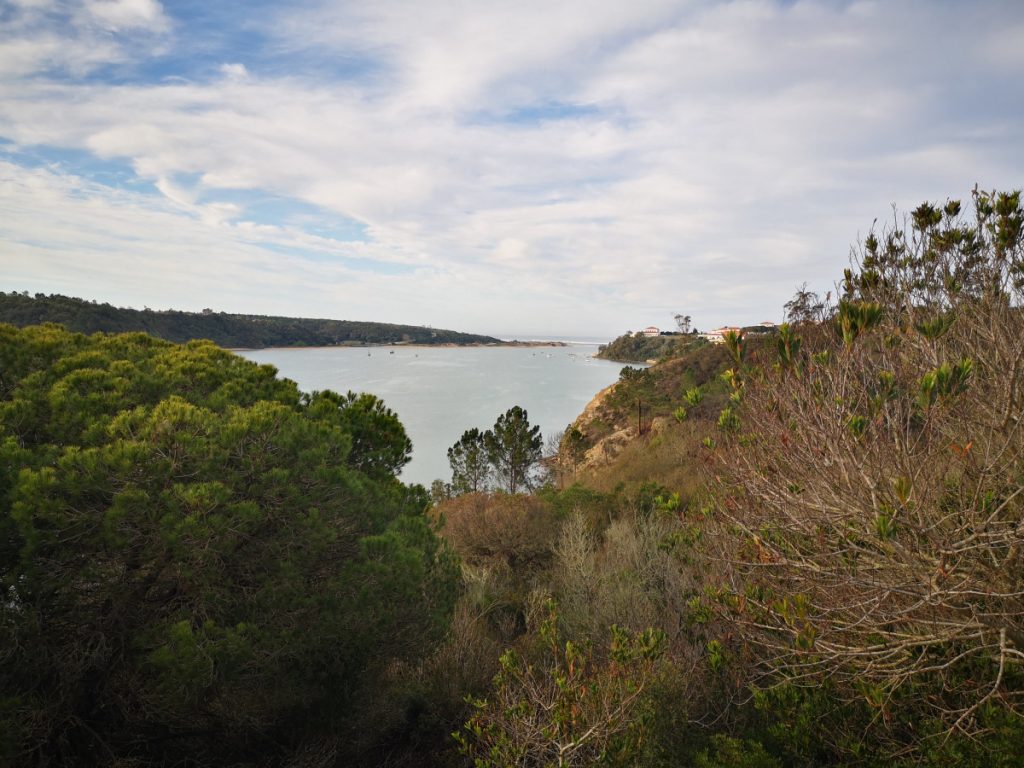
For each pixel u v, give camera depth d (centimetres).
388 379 10744
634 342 19225
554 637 504
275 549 563
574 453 3938
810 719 372
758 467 353
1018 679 328
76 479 478
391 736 684
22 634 461
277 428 638
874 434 281
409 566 607
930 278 346
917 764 324
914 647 342
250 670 522
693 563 534
